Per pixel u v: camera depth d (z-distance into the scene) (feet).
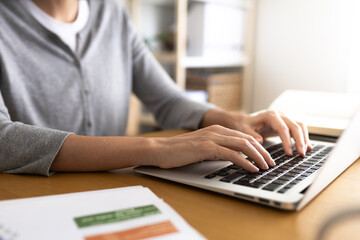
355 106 3.28
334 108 3.30
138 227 1.24
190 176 1.83
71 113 3.44
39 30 3.25
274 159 2.11
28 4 3.23
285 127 2.40
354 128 1.81
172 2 7.04
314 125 2.81
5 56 3.02
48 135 2.03
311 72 7.38
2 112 2.32
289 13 7.50
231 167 1.95
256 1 7.87
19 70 3.14
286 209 1.50
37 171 1.94
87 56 3.54
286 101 3.57
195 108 3.33
